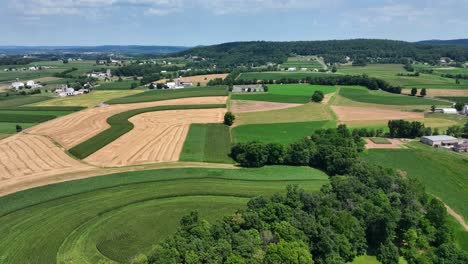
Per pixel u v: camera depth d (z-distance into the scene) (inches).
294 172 4362.7
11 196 3545.8
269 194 3604.8
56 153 4953.3
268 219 2628.0
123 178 4030.5
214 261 2117.4
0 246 2711.6
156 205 3395.7
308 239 2509.8
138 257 2226.9
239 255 2158.0
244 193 3631.9
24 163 4557.1
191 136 5792.3
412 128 5974.4
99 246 2721.5
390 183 3319.4
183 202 3459.6
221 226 2509.8
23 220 3097.9
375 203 2977.4
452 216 3314.5
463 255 2583.7
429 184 4025.6
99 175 4131.4
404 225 2883.9
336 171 4266.7
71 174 4170.8
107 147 5201.8
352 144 4975.4
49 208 3316.9
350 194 3031.5
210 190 3693.4
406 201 3093.0
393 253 2610.7
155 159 4729.3
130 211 3275.1
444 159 4842.5
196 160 4712.1
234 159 4785.9
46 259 2556.6
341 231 2632.9
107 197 3545.8
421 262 2568.9
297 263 2176.4
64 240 2800.2
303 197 2876.5
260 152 4478.3
